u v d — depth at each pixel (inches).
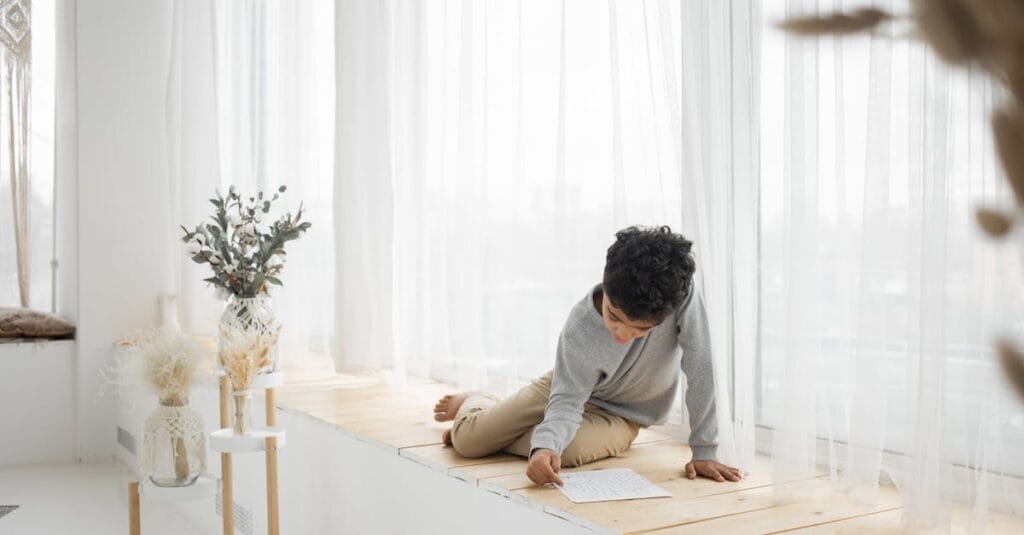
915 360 57.3
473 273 109.0
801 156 65.2
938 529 54.9
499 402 85.4
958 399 54.6
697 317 73.6
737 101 75.2
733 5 75.7
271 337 94.3
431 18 119.0
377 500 88.1
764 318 78.1
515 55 104.5
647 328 66.8
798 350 65.9
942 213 50.7
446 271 114.9
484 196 107.0
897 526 59.8
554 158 99.2
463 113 109.5
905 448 57.5
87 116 176.6
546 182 99.8
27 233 192.1
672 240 66.2
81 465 172.1
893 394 64.9
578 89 94.3
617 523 59.4
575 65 94.3
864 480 64.1
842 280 68.2
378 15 124.0
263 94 158.4
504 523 68.9
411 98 120.5
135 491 90.5
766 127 75.7
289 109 147.3
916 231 57.1
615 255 66.2
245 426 88.9
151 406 154.3
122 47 179.9
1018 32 7.9
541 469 67.9
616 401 80.1
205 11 172.1
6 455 170.6
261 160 158.6
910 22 8.9
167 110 175.0
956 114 40.1
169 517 137.1
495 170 106.3
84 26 176.6
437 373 126.3
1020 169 8.1
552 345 98.9
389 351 123.8
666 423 88.1
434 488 78.5
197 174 171.0
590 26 93.4
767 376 79.0
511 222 105.1
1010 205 8.4
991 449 54.1
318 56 146.0
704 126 78.2
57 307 195.3
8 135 190.9
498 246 105.8
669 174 85.4
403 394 117.4
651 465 76.7
